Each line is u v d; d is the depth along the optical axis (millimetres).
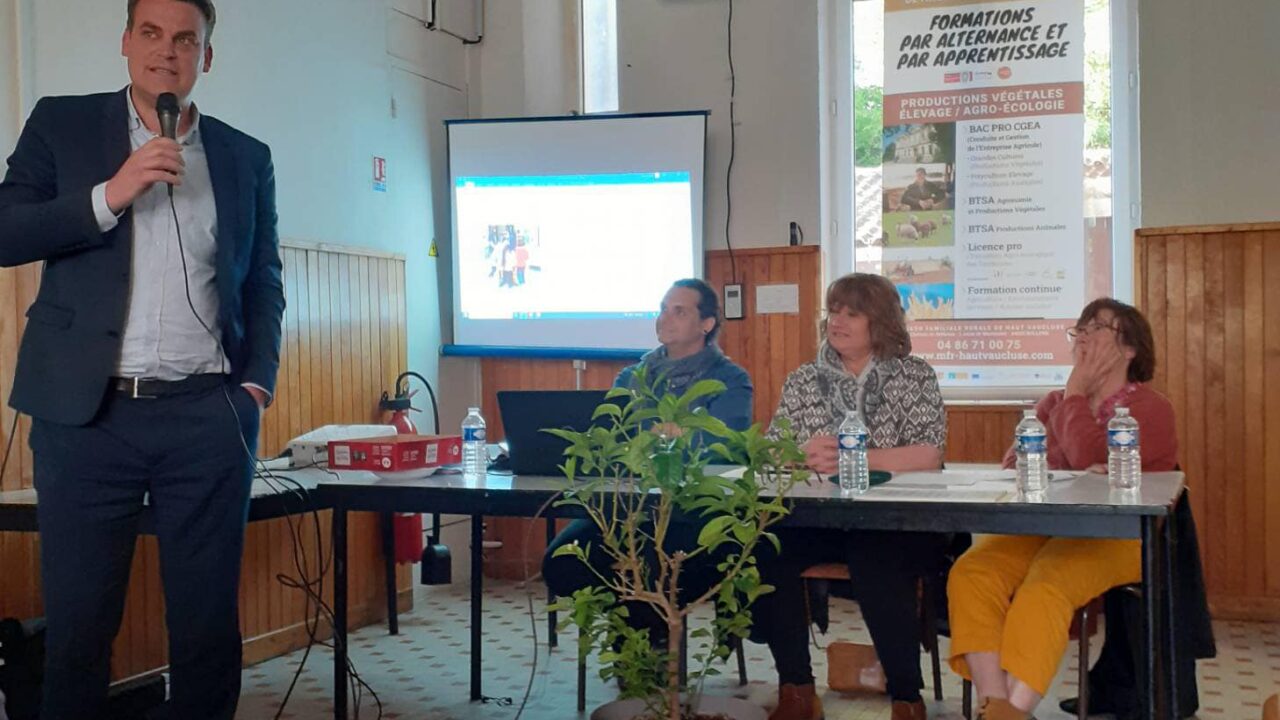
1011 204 4832
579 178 5020
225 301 2434
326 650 4059
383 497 2750
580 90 5281
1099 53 4730
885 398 3098
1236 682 3494
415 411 4715
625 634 1831
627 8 5129
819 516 2361
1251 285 4320
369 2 4578
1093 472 2826
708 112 4934
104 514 2344
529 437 2824
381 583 4512
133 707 3057
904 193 4938
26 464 3125
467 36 5320
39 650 2781
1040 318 4809
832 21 4977
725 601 1820
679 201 4926
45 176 2348
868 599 2752
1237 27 4383
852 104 4984
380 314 4559
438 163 5125
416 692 3477
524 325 5098
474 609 3393
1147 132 4484
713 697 1954
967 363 4883
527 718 3193
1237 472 4336
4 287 3055
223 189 2449
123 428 2312
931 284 4914
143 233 2340
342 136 4395
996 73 4832
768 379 4914
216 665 2502
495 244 5109
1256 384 4312
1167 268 4418
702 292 3504
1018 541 2656
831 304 3148
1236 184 4395
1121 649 3074
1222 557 4352
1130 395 3049
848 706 3301
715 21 5012
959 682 3535
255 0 3926
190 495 2398
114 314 2283
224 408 2400
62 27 3254
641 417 1788
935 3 4891
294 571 4062
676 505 2309
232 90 3820
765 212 4949
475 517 3387
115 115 2381
